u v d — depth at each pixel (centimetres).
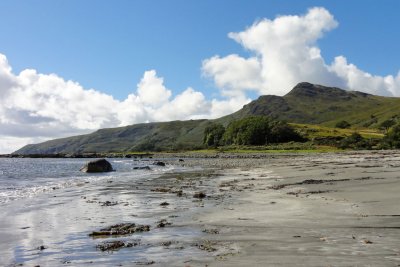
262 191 2692
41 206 2192
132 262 1024
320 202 2017
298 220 1545
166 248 1164
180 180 4025
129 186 3422
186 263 985
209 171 5653
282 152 14512
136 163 10075
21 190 3216
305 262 945
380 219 1499
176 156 16025
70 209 2066
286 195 2397
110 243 1246
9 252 1185
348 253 1019
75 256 1118
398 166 4591
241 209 1897
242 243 1184
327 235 1254
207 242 1220
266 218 1616
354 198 2086
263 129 19675
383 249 1055
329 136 19088
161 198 2483
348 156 9144
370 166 4791
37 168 8294
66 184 3766
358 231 1306
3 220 1747
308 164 6262
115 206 2156
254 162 8250
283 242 1173
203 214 1791
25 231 1498
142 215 1827
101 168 6072
